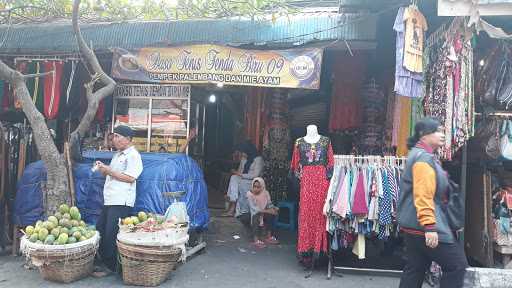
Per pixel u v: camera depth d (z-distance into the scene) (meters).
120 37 6.13
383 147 6.70
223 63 5.89
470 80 4.77
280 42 5.71
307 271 5.20
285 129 7.96
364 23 5.48
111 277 4.86
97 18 6.34
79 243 4.51
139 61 6.08
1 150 5.80
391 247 5.83
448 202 3.48
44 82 6.51
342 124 6.99
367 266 5.41
